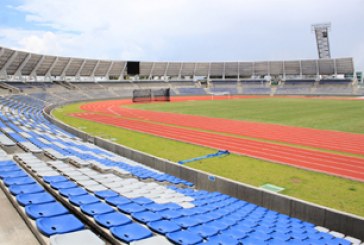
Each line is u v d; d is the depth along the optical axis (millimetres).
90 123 29969
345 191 11820
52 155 12984
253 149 18781
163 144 20312
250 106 45781
